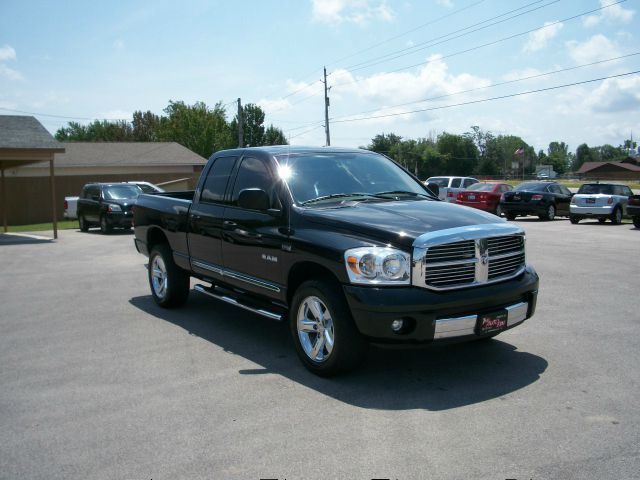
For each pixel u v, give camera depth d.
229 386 4.83
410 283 4.52
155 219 7.67
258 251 5.68
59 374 5.21
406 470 3.41
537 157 162.75
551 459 3.51
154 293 7.98
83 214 21.36
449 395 4.55
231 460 3.56
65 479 3.38
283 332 6.56
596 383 4.77
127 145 41.78
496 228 4.92
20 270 11.47
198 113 64.62
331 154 6.27
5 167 22.75
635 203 18.72
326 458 3.57
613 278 9.41
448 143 116.19
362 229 4.77
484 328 4.69
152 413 4.30
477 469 3.40
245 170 6.20
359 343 4.77
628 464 3.44
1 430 4.05
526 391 4.61
